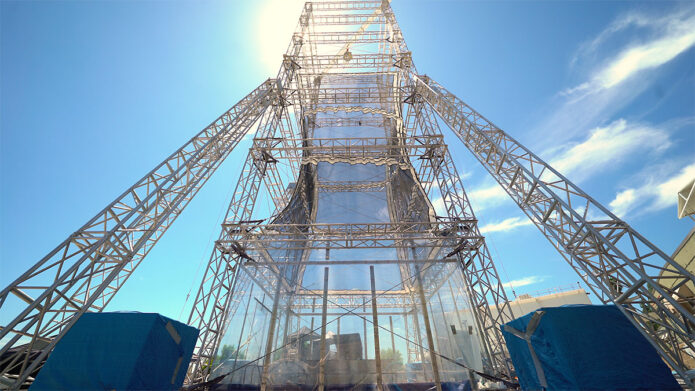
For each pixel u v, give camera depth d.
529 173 11.44
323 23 25.38
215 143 14.50
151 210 11.02
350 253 14.59
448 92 16.94
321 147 17.03
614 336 7.43
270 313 12.36
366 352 10.95
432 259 13.55
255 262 13.75
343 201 18.84
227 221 14.04
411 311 12.64
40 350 8.63
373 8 24.86
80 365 7.05
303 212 18.08
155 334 7.92
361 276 13.29
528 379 8.47
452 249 13.95
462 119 15.34
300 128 24.75
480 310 12.61
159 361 7.98
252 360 10.95
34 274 8.26
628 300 8.77
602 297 9.50
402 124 22.88
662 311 8.15
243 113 16.69
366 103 25.31
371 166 20.86
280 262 13.71
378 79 26.48
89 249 9.01
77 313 7.90
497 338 11.68
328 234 14.09
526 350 8.55
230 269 13.32
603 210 9.58
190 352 9.52
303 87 25.19
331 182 19.91
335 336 11.36
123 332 7.60
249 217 15.47
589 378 6.88
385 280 13.16
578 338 7.40
